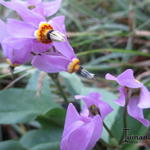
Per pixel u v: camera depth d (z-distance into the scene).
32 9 0.10
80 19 0.25
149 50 0.21
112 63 0.20
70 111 0.08
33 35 0.09
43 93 0.14
